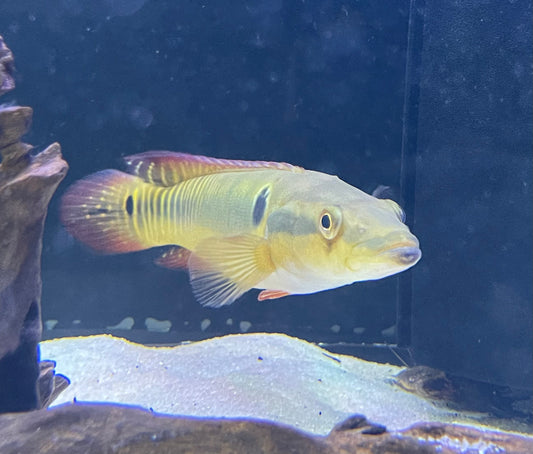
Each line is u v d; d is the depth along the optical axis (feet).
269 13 1.81
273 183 0.71
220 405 1.05
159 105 1.84
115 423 0.49
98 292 1.90
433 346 1.74
